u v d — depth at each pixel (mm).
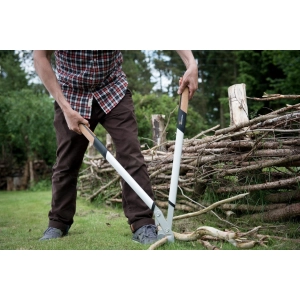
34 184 8695
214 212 2859
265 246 1999
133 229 2309
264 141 2594
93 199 4711
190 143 3426
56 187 2533
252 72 11445
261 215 2570
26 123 9031
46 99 9359
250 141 2660
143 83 15898
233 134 2729
